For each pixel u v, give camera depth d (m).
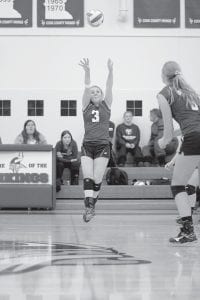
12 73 17.53
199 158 7.89
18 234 9.43
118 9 17.67
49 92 17.50
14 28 17.55
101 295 4.78
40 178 14.23
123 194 15.19
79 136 17.55
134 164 16.72
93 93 10.73
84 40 17.67
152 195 15.20
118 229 10.20
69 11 17.62
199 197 13.63
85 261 6.54
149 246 7.86
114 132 17.41
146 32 17.75
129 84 17.70
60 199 15.03
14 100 17.44
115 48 17.72
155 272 5.83
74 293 4.86
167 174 15.94
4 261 6.54
